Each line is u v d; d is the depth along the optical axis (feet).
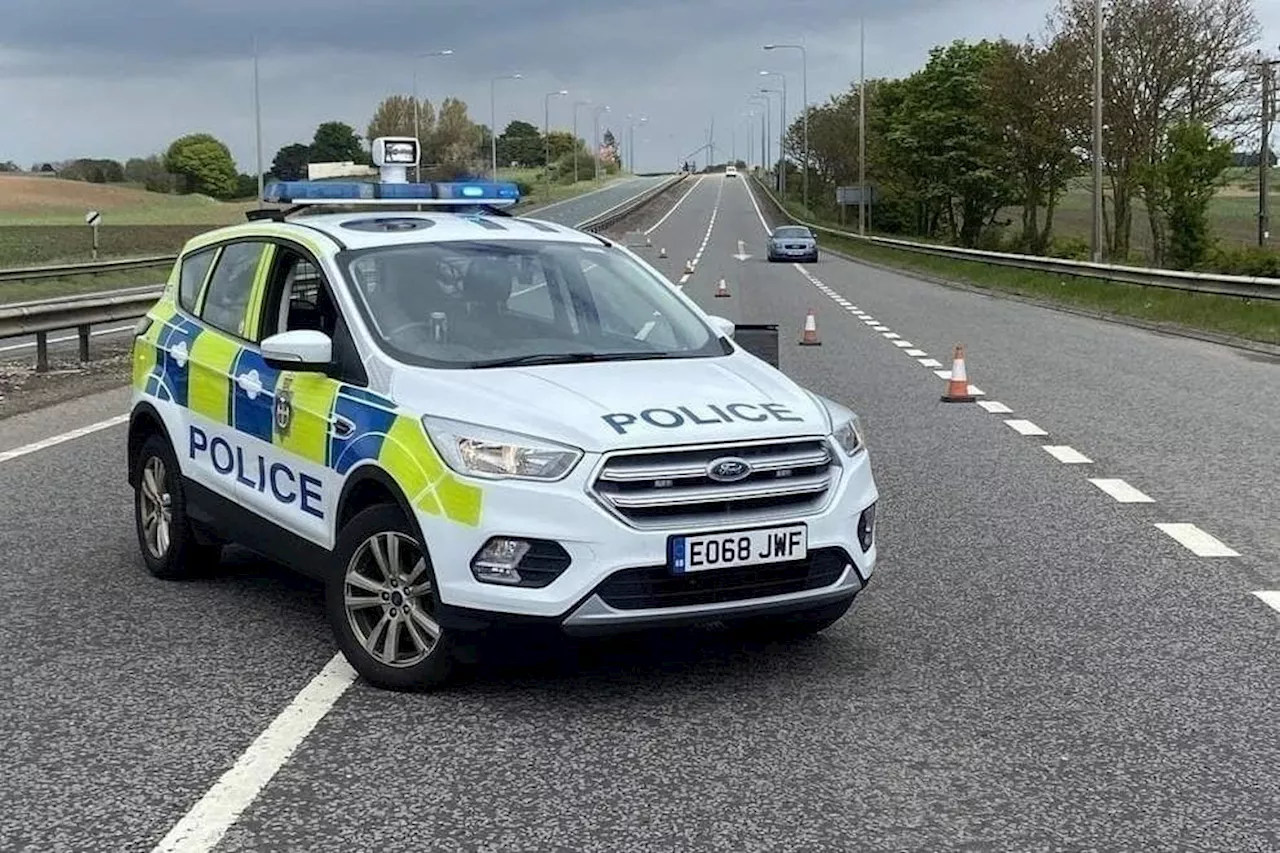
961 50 241.35
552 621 16.26
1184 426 40.65
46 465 34.81
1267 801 14.58
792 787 14.98
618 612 16.30
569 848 13.51
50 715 17.34
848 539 17.60
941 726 16.81
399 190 25.32
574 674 18.89
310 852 13.46
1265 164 149.79
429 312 19.81
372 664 18.11
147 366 24.54
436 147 448.65
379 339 19.03
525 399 17.29
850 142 313.12
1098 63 108.78
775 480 17.10
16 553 25.90
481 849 13.50
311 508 19.29
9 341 72.18
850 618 21.58
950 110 239.71
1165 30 149.79
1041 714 17.22
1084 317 86.69
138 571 24.75
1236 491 30.99
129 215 298.76
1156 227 148.66
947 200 247.91
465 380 18.03
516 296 20.66
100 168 503.61
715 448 16.74
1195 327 75.82
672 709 17.48
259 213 24.89
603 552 16.16
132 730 16.80
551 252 22.09
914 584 23.49
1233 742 16.25
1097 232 109.50
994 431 40.09
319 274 20.62
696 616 16.62
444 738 16.46
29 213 304.91
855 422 19.03
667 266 164.96
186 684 18.51
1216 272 126.00
